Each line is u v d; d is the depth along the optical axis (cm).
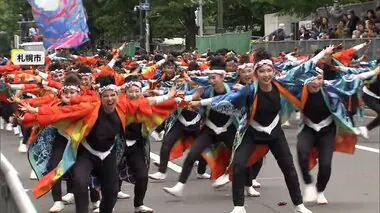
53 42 1802
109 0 5016
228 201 866
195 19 4672
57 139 754
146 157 773
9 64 1627
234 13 5050
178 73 1195
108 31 5141
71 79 739
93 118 637
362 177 1020
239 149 730
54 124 643
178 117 950
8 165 488
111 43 5603
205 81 833
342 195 888
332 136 807
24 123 646
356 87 806
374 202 841
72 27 1808
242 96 719
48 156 756
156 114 709
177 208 827
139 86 741
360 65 1328
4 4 5981
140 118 697
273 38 2933
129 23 5066
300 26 2870
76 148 643
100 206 678
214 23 5191
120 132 671
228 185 968
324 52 772
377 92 1312
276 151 729
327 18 2661
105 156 655
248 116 723
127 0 4975
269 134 722
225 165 884
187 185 980
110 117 648
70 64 1766
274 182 995
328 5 2789
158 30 5084
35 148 759
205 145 844
